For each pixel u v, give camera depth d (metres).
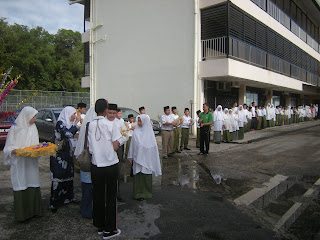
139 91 15.27
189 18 13.16
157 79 14.48
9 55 27.09
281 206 4.61
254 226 3.89
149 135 4.92
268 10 17.11
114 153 3.69
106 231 3.54
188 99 13.30
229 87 15.09
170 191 5.40
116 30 16.25
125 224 3.95
